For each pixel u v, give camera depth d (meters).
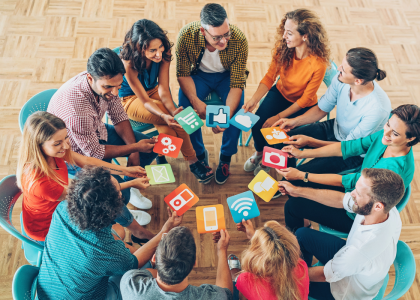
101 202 1.51
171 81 3.63
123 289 1.56
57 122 1.80
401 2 4.41
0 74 3.49
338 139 2.61
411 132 1.79
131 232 2.52
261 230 1.62
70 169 2.29
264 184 2.33
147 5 4.15
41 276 1.68
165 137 2.48
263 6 4.28
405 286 1.69
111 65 1.97
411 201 2.94
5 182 1.95
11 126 3.18
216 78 2.84
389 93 3.62
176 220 2.13
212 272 2.57
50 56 3.65
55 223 1.66
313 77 2.53
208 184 3.04
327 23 4.17
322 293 1.93
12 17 3.91
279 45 2.58
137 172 2.34
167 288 1.52
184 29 2.57
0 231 2.64
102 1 4.15
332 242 2.03
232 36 2.55
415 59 3.91
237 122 2.55
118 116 2.45
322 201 2.15
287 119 2.61
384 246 1.68
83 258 1.58
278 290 1.56
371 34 4.10
